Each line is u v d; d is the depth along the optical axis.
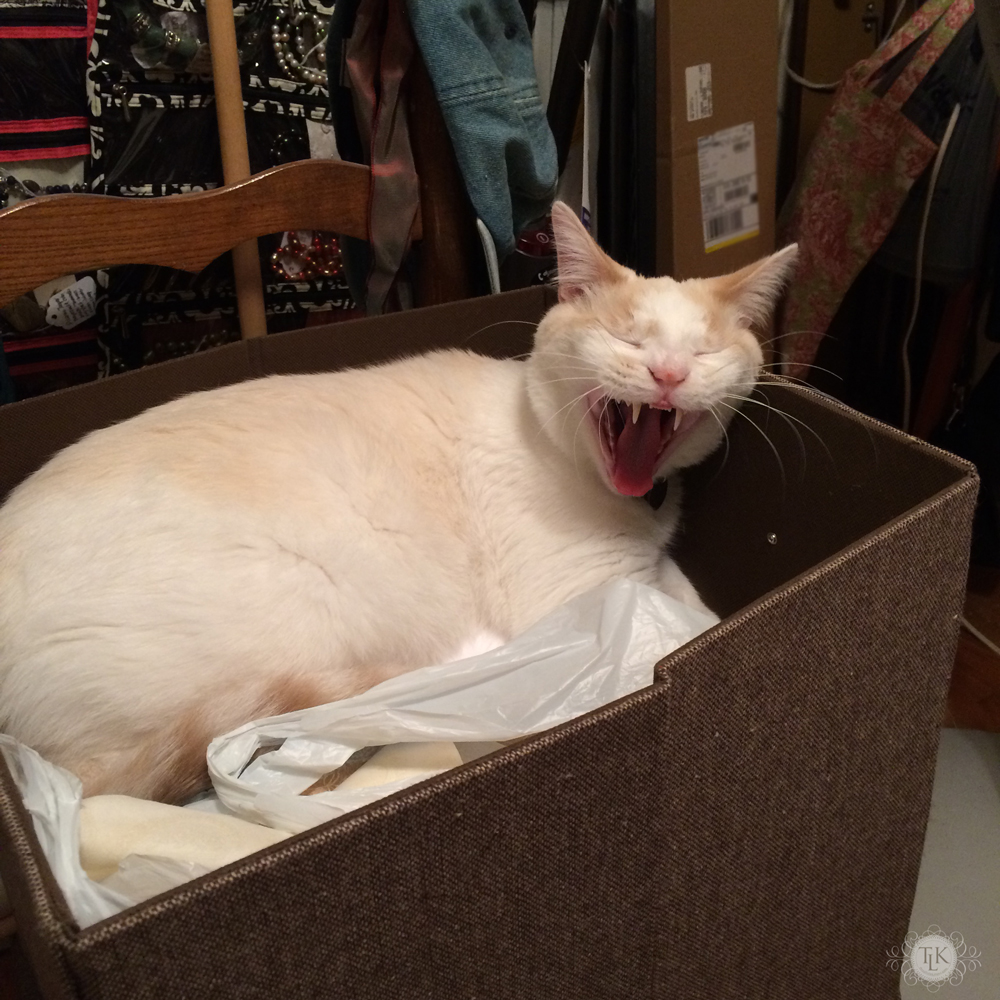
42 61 1.00
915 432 1.46
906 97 1.17
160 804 0.61
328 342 1.01
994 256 1.26
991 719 1.14
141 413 0.88
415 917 0.40
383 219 1.03
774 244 1.41
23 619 0.68
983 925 0.88
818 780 0.55
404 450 0.88
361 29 0.98
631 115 1.19
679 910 0.50
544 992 0.46
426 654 0.87
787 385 0.80
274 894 0.35
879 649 0.54
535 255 1.25
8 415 0.82
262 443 0.80
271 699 0.72
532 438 0.91
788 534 0.82
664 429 0.90
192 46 1.05
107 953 0.32
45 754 0.69
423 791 0.37
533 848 0.42
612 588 0.79
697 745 0.46
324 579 0.78
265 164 1.19
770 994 0.61
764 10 1.25
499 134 0.98
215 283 1.22
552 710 0.67
